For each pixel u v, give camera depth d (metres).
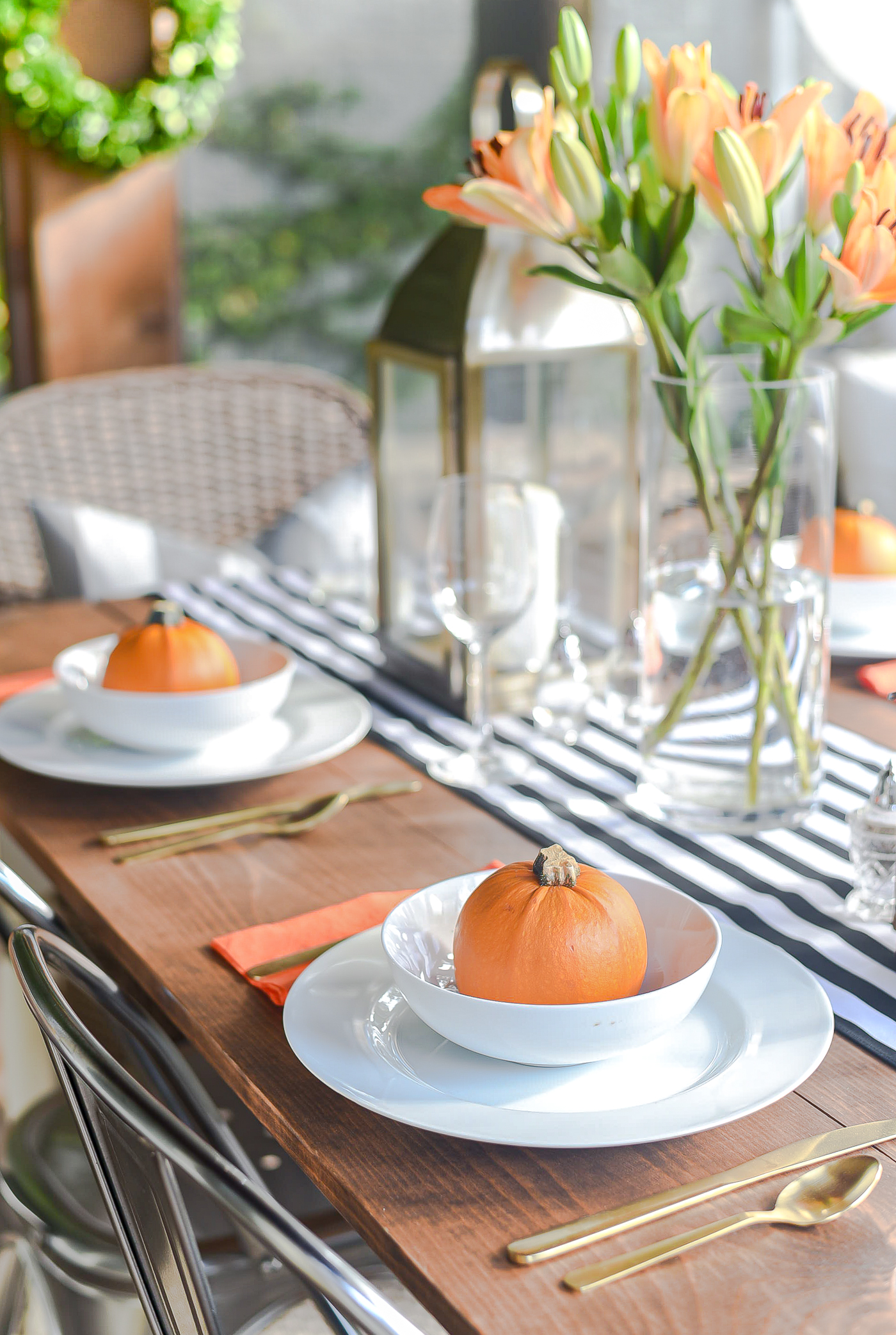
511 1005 0.58
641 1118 0.56
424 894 0.69
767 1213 0.54
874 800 0.82
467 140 5.69
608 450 1.21
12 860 1.49
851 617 1.23
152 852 0.91
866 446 2.53
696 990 0.61
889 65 2.12
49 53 3.20
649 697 0.96
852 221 0.79
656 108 0.82
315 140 5.55
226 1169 0.52
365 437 2.55
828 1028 0.63
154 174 3.44
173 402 2.49
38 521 2.10
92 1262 0.96
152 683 1.03
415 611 1.26
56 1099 1.17
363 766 1.08
